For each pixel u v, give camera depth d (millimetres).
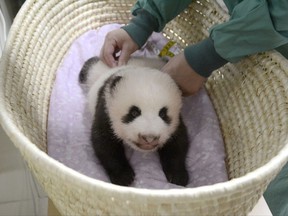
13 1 1369
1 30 1058
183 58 988
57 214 925
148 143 854
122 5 1288
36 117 987
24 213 1016
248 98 995
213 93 1145
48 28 1134
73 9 1217
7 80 855
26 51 1006
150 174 959
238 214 703
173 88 915
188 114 1096
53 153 975
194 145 1029
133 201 565
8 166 925
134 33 1103
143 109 864
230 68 1091
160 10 1098
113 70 1012
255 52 928
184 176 971
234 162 974
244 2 861
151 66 1062
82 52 1208
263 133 894
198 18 1175
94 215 660
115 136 946
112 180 949
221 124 1080
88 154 984
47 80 1114
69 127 1038
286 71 870
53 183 673
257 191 687
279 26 840
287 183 1075
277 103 874
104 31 1263
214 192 571
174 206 583
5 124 689
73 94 1113
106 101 923
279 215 1086
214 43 924
